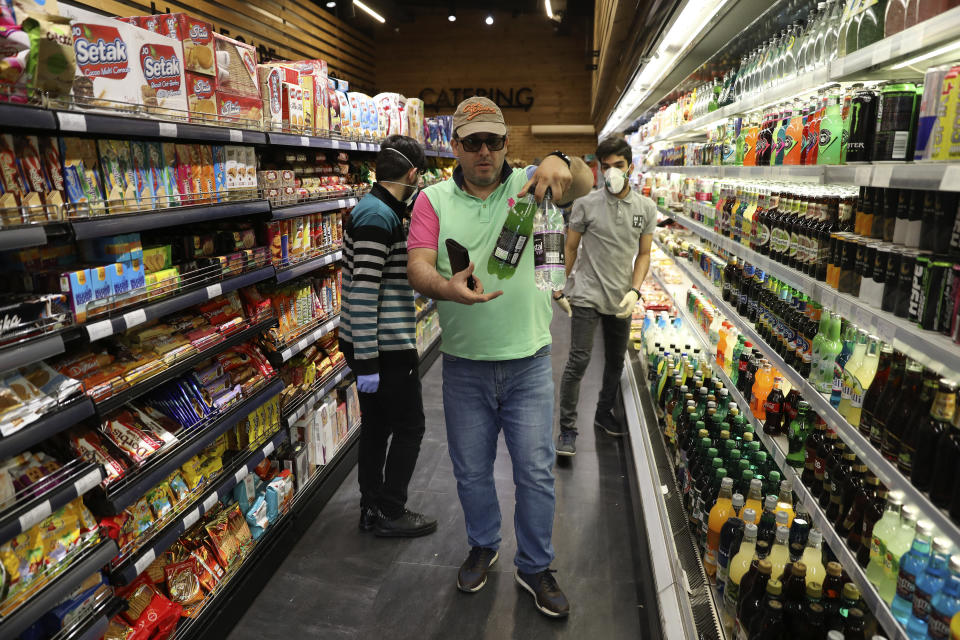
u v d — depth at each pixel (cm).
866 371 166
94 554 173
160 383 209
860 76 181
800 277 205
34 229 156
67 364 187
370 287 252
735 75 334
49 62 158
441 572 277
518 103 1609
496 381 235
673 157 534
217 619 233
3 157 160
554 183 193
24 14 151
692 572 224
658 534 261
